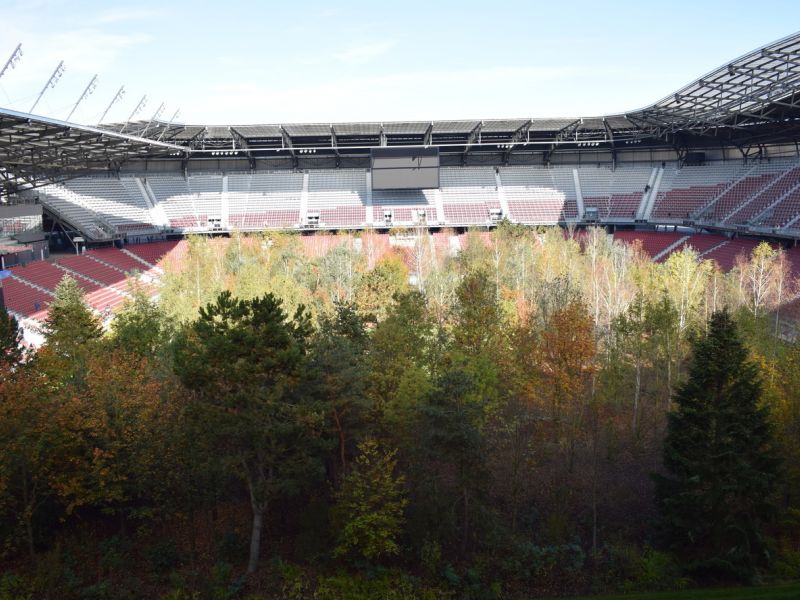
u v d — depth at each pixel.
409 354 40.03
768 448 34.00
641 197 136.12
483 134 134.50
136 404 32.19
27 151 85.81
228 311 30.50
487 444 36.97
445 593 31.73
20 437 29.02
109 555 32.38
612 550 35.28
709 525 32.66
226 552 34.03
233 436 29.70
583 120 125.12
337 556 32.38
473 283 46.69
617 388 46.38
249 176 142.12
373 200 138.00
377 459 34.28
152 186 136.62
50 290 86.44
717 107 100.69
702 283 63.53
